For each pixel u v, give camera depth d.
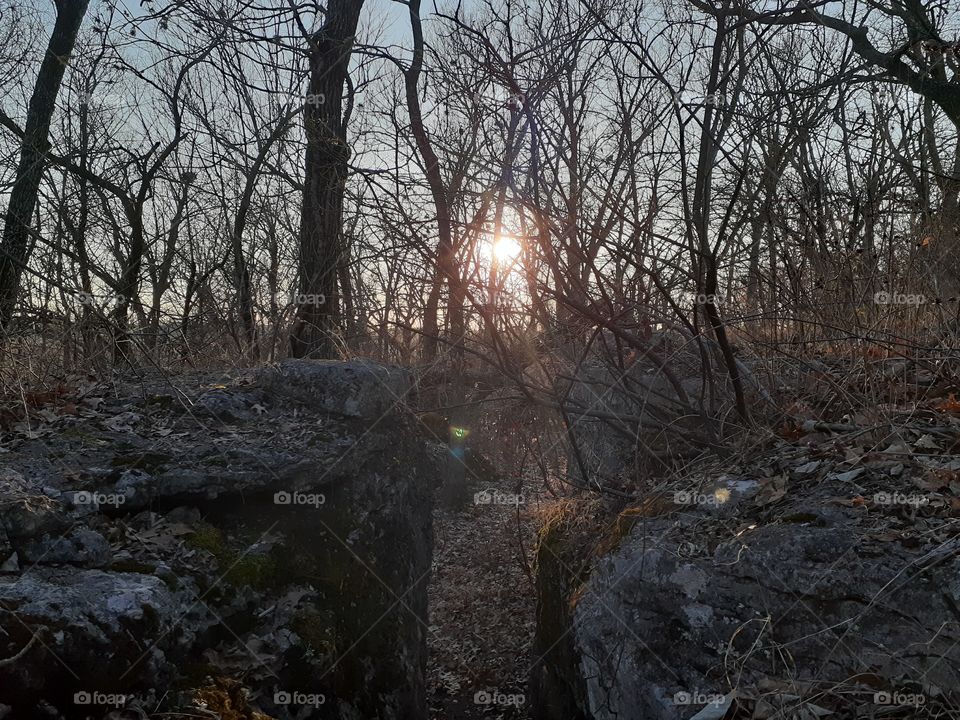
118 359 5.59
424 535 4.75
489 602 6.93
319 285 6.46
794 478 3.72
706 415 4.34
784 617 3.11
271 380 4.75
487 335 5.17
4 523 3.16
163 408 4.55
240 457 4.07
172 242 7.70
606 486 4.87
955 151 6.86
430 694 5.80
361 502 4.32
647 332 4.84
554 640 4.63
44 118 7.88
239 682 3.17
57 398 4.63
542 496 7.02
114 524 3.62
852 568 3.01
